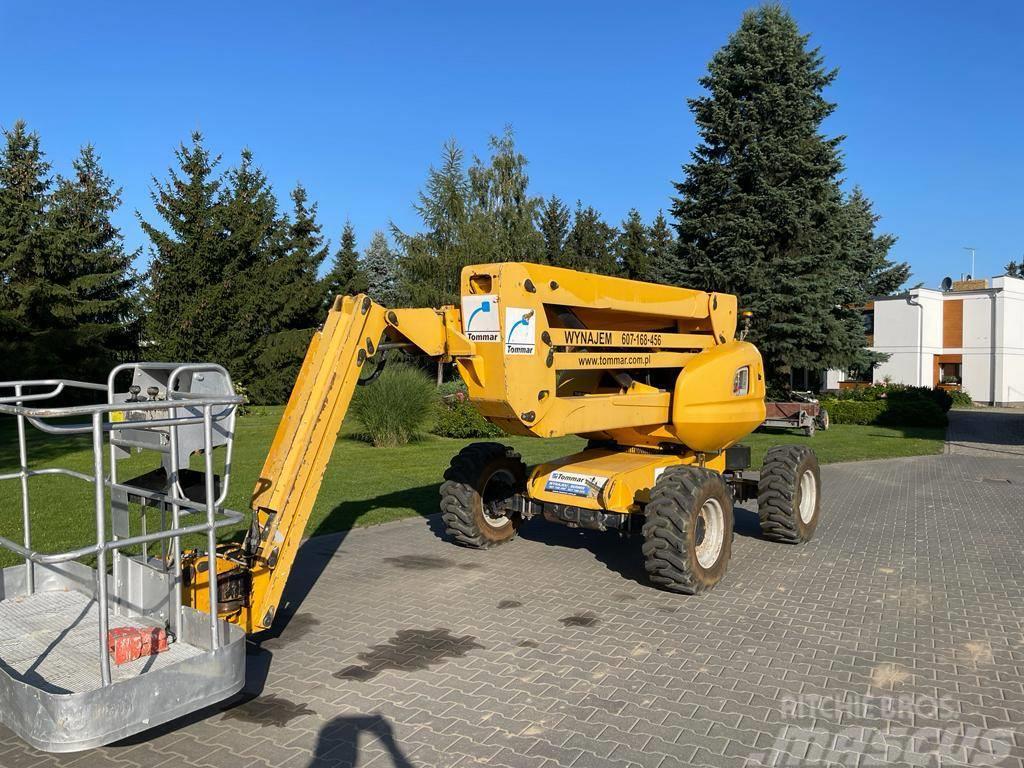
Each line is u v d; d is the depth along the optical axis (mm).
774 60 26453
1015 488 13312
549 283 6312
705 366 7898
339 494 11711
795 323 26172
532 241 31594
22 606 4980
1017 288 43375
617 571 7602
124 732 3510
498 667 5234
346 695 4789
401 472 13938
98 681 3818
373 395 17891
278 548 5004
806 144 26156
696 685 4957
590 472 7270
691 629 5996
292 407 5250
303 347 30859
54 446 17391
